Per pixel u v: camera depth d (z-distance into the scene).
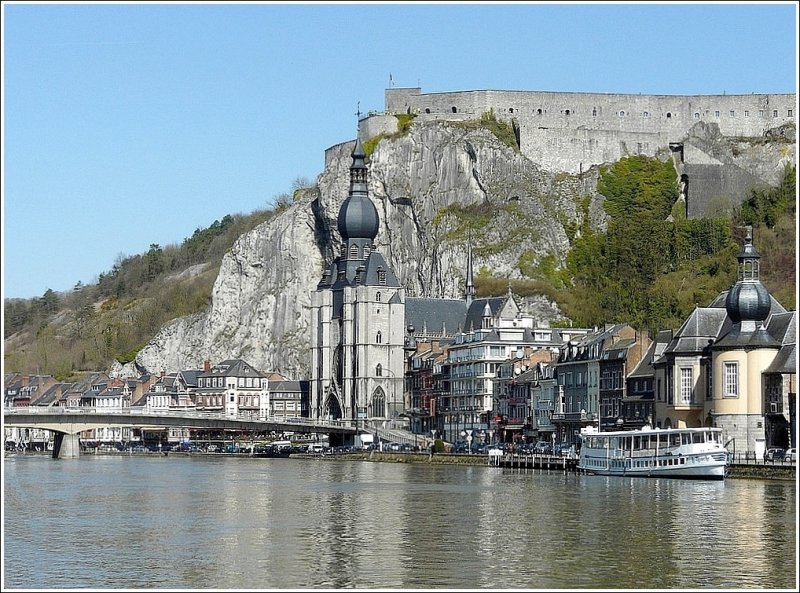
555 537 138.62
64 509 172.00
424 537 140.12
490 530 145.00
